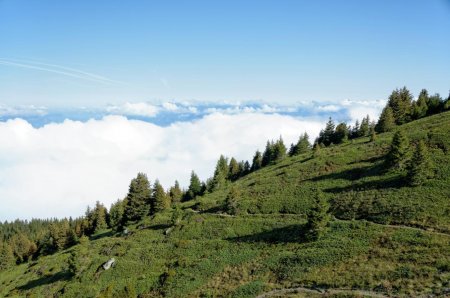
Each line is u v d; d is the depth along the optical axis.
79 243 114.06
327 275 51.66
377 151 95.31
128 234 99.69
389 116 119.88
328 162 99.00
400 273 46.03
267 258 63.25
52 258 105.25
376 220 63.25
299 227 70.44
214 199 106.00
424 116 121.06
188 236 83.75
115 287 71.81
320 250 58.69
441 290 40.38
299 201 83.12
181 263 71.25
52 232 134.12
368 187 75.81
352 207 70.25
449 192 62.50
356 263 52.12
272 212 83.19
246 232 76.94
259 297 52.25
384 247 53.81
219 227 82.69
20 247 148.75
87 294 73.69
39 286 88.06
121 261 81.31
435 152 77.81
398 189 69.56
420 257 48.06
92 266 83.50
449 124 90.31
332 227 65.19
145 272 74.06
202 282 63.53
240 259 66.56
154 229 96.25
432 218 57.25
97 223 135.75
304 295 48.25
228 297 55.03
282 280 55.09
